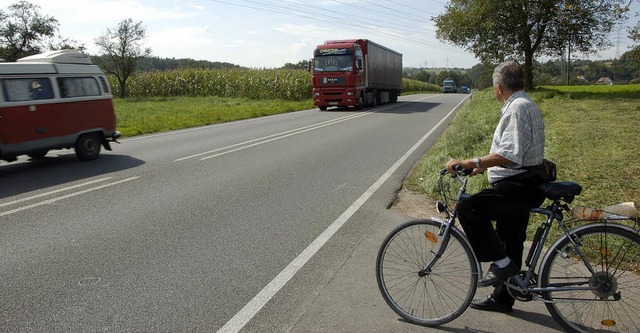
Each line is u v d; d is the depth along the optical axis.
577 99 24.28
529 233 4.85
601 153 9.57
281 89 36.75
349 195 7.41
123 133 15.02
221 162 10.08
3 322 3.59
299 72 37.91
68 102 10.03
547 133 12.17
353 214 6.43
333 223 6.03
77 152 10.30
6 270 4.55
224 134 14.92
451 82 68.69
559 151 9.79
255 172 9.07
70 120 10.06
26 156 11.28
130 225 5.91
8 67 9.07
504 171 3.46
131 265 4.67
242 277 4.41
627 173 7.81
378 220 6.18
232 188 7.81
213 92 41.28
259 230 5.74
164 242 5.32
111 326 3.53
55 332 3.45
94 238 5.44
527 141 3.32
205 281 4.32
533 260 3.49
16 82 9.18
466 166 3.44
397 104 32.06
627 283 3.31
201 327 3.52
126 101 38.00
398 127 16.78
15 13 42.84
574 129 13.04
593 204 6.26
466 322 3.60
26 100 9.30
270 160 10.30
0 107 8.88
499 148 3.34
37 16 43.38
